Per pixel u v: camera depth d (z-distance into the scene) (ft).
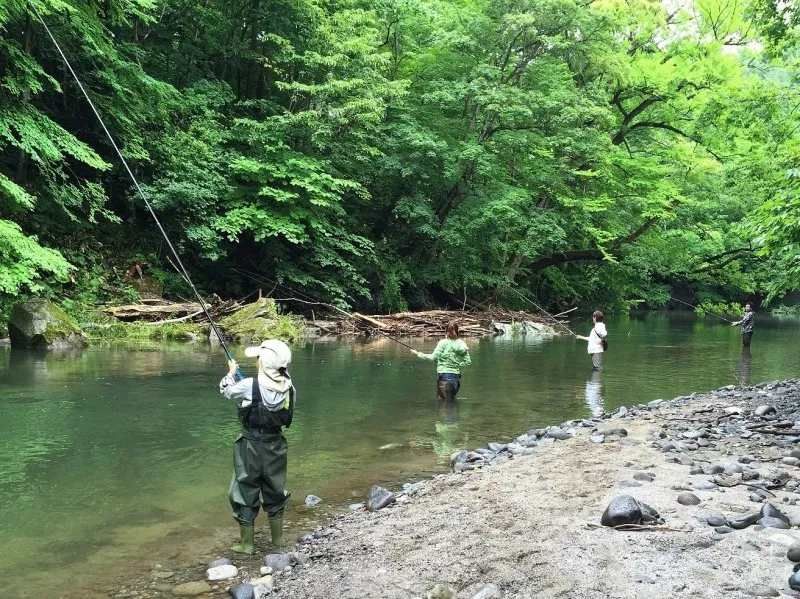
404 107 77.56
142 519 16.48
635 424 25.22
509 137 77.46
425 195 82.48
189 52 76.64
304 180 65.92
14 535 15.28
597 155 81.71
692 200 89.92
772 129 73.20
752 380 42.78
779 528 12.88
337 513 17.33
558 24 78.02
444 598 10.62
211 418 26.78
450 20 81.30
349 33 73.15
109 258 63.05
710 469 17.88
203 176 64.34
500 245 83.20
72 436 23.82
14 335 46.09
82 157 49.98
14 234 42.93
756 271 122.83
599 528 13.26
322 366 44.21
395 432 26.71
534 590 10.57
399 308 78.43
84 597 12.34
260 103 74.02
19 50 47.80
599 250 96.12
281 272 69.56
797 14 47.55
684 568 11.02
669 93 92.12
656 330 91.81
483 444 25.00
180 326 55.06
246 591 11.95
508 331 76.13
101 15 59.52
